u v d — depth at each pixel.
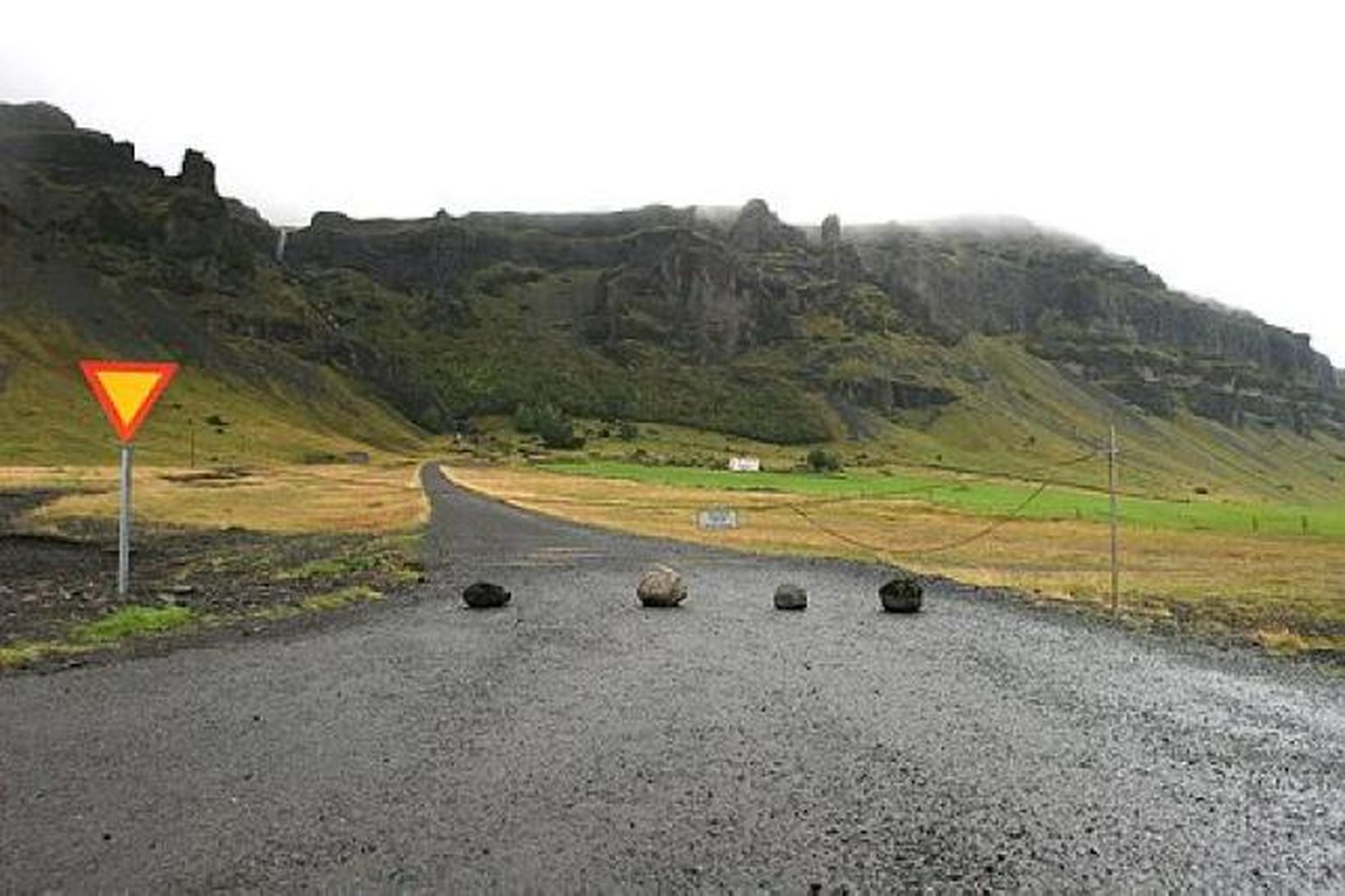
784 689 22.61
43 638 24.92
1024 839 12.88
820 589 45.69
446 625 30.84
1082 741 18.52
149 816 12.37
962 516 108.50
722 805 13.76
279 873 10.73
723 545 69.50
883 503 127.50
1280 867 12.20
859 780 15.28
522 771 15.02
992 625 35.22
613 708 19.86
